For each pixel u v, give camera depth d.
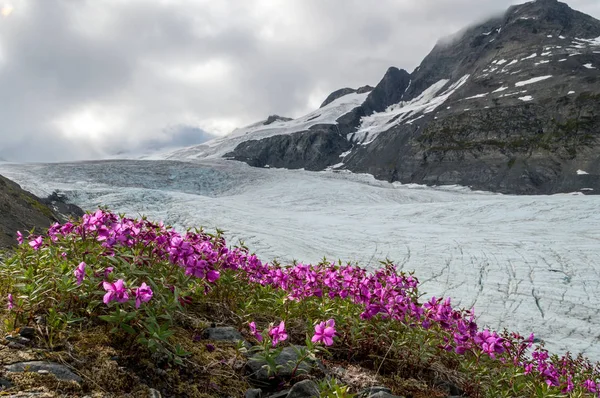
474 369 4.45
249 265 5.27
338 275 4.91
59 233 3.81
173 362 3.00
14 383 2.23
